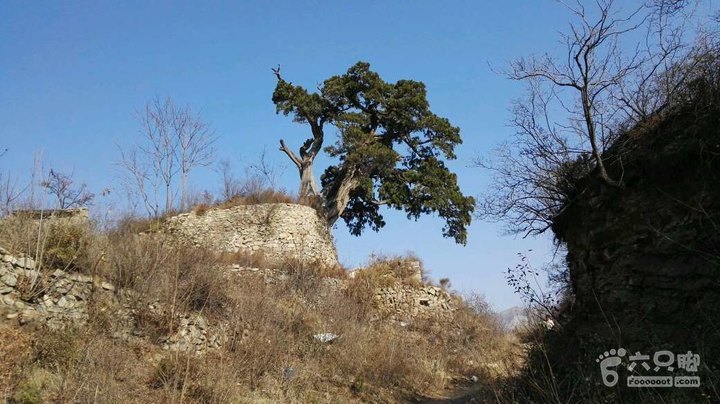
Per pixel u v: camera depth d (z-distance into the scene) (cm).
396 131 3669
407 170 3569
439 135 3653
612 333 849
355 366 1661
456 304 2647
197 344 1420
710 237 758
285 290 2064
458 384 1772
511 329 2483
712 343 730
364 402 1491
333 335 1798
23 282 1230
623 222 893
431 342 2233
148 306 1409
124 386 1121
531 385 989
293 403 1312
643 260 849
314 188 3609
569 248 1064
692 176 799
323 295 2156
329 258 3058
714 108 784
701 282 763
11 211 1388
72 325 1225
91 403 1005
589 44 923
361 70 3641
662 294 811
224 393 1209
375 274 2620
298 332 1733
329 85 3612
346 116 3522
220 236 2697
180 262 1574
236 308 1598
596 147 916
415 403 1584
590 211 981
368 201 3625
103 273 1406
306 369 1529
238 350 1436
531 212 1162
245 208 2906
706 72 818
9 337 1099
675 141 830
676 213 809
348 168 3488
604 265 921
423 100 3600
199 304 1545
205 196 3005
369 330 2009
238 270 2088
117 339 1284
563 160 1070
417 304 2552
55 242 1359
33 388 1008
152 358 1297
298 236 2917
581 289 991
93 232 1483
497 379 1211
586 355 915
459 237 3647
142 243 1543
